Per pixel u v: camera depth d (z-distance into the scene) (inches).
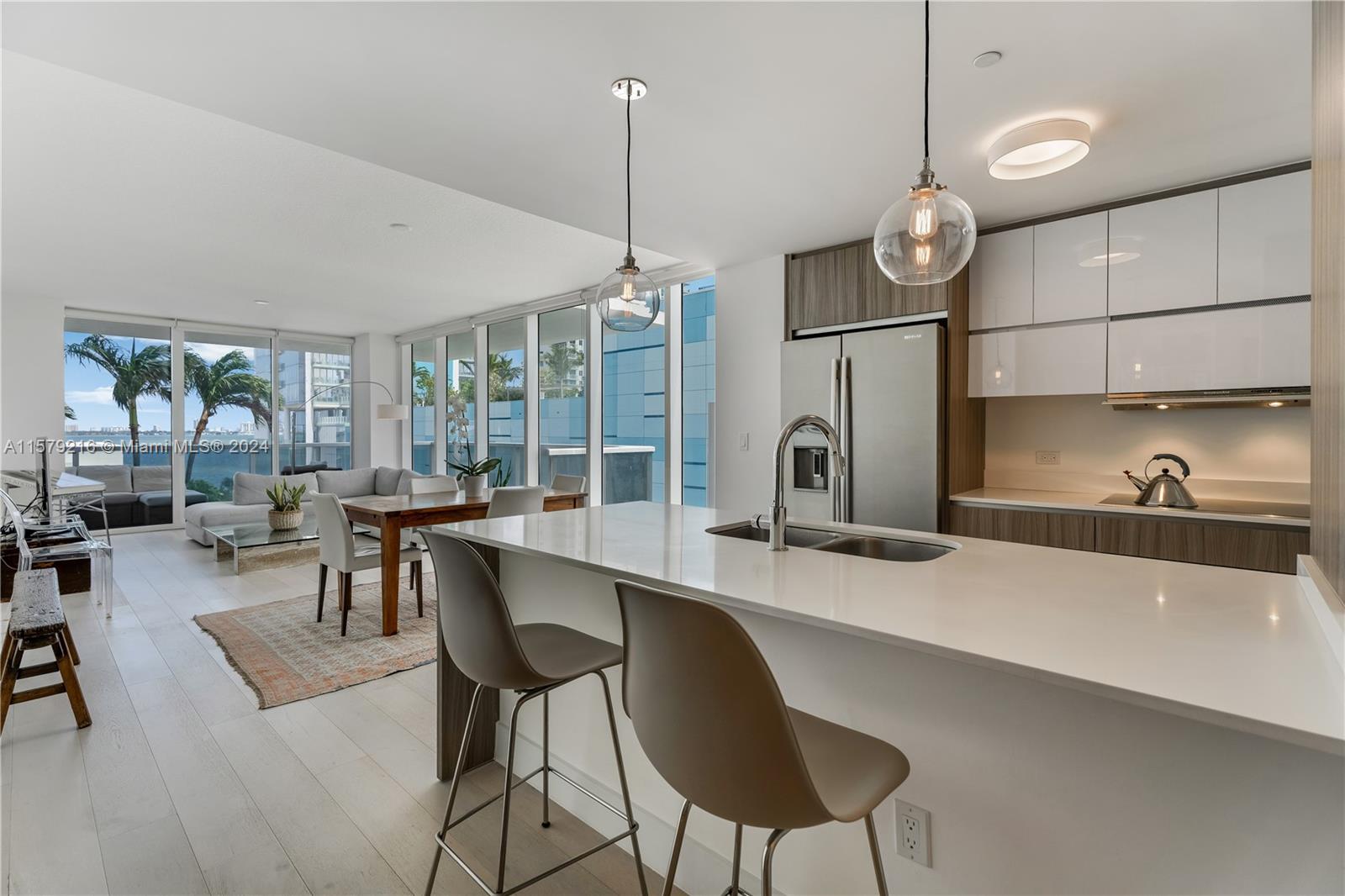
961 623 43.9
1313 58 57.1
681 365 210.5
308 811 79.1
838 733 50.0
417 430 345.4
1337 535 44.3
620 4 66.0
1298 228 101.3
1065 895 45.1
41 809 78.7
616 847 74.2
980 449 147.9
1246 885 38.6
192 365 302.4
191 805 80.0
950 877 50.4
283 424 330.0
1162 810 41.3
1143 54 73.9
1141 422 130.3
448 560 61.0
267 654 131.6
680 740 40.9
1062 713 45.0
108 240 176.7
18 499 228.4
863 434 139.9
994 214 127.3
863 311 145.9
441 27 69.6
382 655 131.6
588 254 191.3
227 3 64.9
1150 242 114.7
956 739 49.9
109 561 159.6
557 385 257.0
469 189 116.8
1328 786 36.2
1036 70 77.4
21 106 104.3
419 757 92.2
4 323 243.4
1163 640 40.4
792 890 59.7
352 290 239.1
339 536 144.1
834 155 102.0
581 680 80.2
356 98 84.7
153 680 118.6
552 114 89.1
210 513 244.7
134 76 78.8
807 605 48.4
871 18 67.9
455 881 67.5
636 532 82.4
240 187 139.1
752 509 165.9
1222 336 107.7
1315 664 36.2
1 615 151.9
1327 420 50.3
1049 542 120.6
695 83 81.2
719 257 163.6
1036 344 127.8
